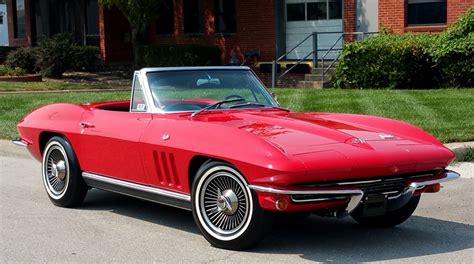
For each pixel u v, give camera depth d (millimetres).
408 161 5000
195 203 5320
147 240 5656
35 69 22609
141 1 21719
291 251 5238
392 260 4996
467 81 14922
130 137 5883
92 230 6023
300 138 5105
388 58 15422
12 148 10562
